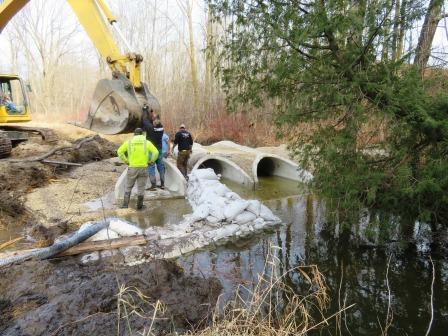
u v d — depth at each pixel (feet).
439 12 18.38
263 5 18.72
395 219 18.80
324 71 18.24
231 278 16.14
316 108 18.69
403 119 16.76
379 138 18.33
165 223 22.52
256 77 21.01
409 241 20.29
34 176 29.96
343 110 18.39
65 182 30.91
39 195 26.84
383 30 16.96
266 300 14.49
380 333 13.02
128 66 27.12
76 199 26.68
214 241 19.85
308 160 20.65
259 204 23.09
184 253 18.57
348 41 17.67
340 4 16.15
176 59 75.46
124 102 23.62
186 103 69.92
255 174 34.53
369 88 16.89
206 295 14.11
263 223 22.29
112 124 24.25
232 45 20.57
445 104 16.70
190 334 11.16
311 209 26.71
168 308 12.56
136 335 10.77
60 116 88.69
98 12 25.80
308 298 15.02
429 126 16.31
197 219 21.74
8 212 23.25
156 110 26.16
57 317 11.60
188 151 31.68
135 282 13.79
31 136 47.26
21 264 15.42
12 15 33.04
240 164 37.09
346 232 21.93
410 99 16.81
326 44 18.56
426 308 14.48
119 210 24.64
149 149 24.50
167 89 72.90
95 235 19.04
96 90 24.68
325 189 19.04
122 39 24.98
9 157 36.68
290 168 38.34
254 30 19.33
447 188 16.44
